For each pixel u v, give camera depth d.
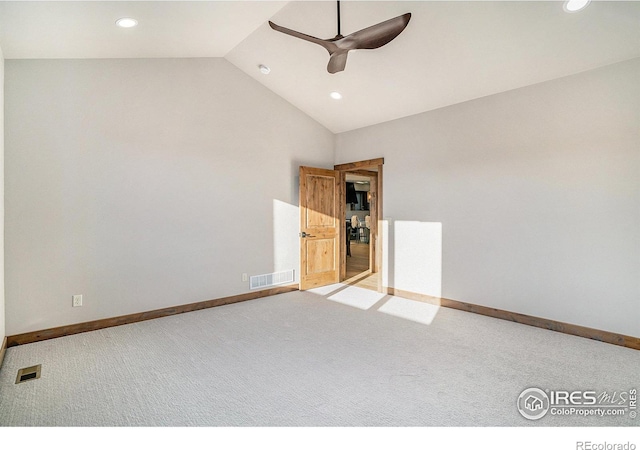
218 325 3.94
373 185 7.16
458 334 3.67
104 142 3.81
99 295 3.79
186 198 4.42
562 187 3.69
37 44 3.12
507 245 4.11
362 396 2.46
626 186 3.30
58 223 3.54
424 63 3.98
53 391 2.50
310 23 3.70
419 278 5.02
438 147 4.77
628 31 2.98
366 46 3.25
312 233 5.73
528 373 2.79
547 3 2.89
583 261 3.56
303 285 5.64
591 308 3.52
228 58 4.75
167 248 4.27
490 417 2.21
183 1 2.90
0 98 3.08
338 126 5.96
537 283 3.88
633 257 3.27
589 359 3.04
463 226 4.52
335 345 3.37
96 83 3.76
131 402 2.37
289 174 5.56
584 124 3.54
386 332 3.73
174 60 4.32
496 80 3.96
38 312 3.45
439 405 2.34
